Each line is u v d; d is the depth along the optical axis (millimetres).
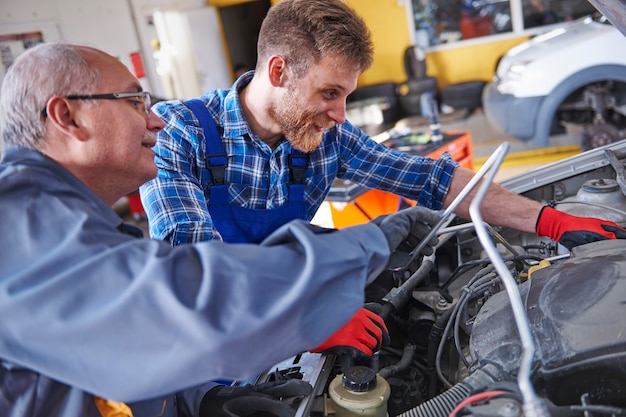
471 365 1078
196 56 7785
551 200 1813
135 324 766
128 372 788
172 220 1388
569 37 5145
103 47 6562
